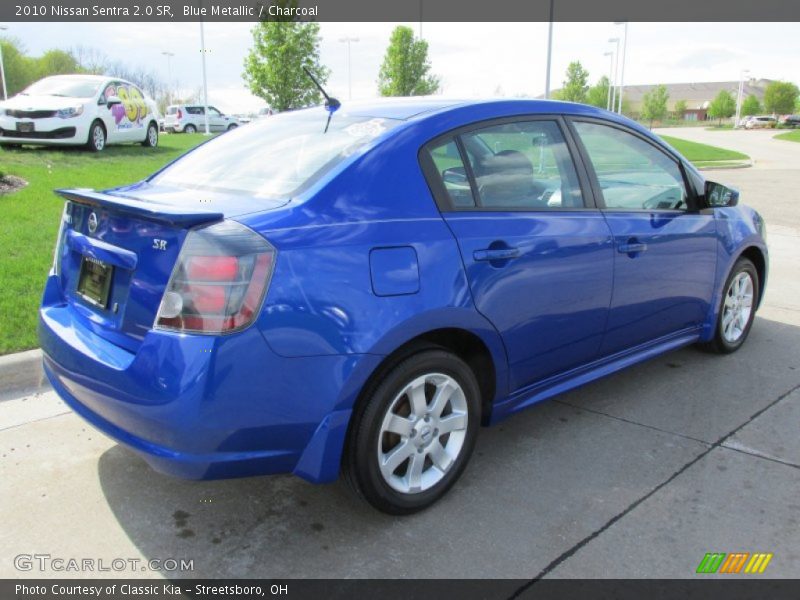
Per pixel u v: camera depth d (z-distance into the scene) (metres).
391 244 2.62
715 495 3.05
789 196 15.11
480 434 3.65
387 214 2.69
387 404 2.67
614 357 3.83
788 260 8.28
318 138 3.07
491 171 3.11
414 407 2.80
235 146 3.39
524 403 3.33
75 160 11.65
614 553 2.64
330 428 2.52
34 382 4.15
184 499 3.02
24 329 4.51
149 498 3.03
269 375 2.36
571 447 3.50
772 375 4.50
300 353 2.40
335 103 3.46
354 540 2.73
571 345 3.44
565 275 3.25
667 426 3.75
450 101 3.26
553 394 3.47
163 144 17.95
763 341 5.20
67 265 3.05
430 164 2.90
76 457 3.36
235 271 2.29
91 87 13.23
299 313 2.38
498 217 3.03
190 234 2.34
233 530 2.80
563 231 3.26
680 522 2.84
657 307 3.94
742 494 3.06
